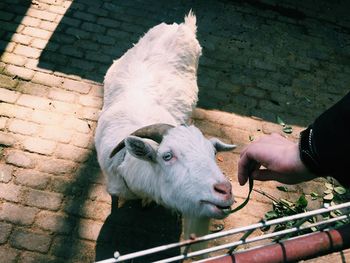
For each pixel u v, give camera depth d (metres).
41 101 5.46
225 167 5.21
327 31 7.62
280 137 1.85
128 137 2.98
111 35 6.59
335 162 1.48
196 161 2.88
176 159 2.96
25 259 4.09
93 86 5.80
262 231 4.63
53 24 6.52
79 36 6.44
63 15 6.69
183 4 7.46
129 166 3.54
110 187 4.11
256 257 1.56
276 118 5.96
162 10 7.24
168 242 4.43
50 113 5.35
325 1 8.20
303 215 1.74
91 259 4.20
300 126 5.93
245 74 6.49
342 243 1.63
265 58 6.84
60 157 4.93
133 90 4.22
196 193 2.83
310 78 6.68
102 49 6.34
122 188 4.00
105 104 4.52
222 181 2.76
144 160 3.17
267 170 1.91
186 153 2.93
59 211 4.48
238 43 6.99
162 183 3.16
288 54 7.01
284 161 1.67
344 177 1.51
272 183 5.12
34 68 5.84
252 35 7.20
